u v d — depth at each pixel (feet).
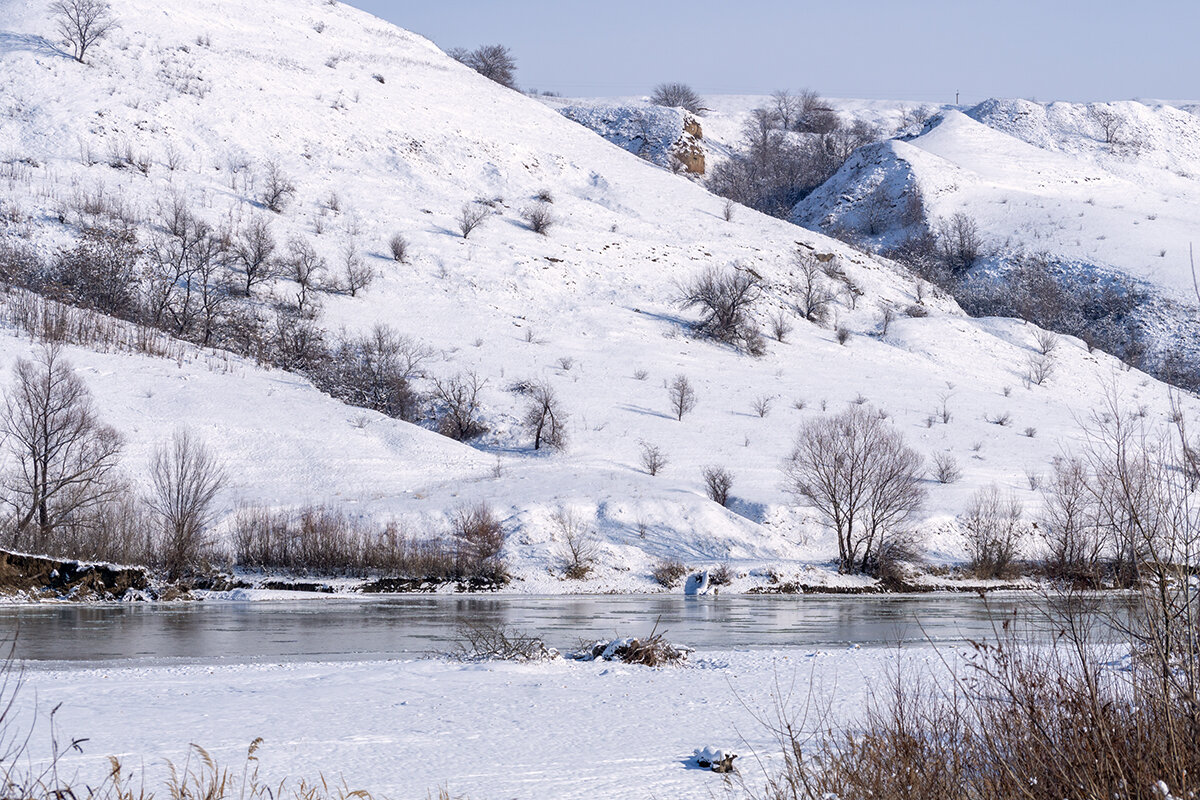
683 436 237.45
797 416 260.01
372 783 31.81
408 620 112.68
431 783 31.89
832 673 59.72
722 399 269.23
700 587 154.10
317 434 209.56
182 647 87.66
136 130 359.87
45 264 266.98
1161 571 21.24
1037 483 207.21
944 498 198.80
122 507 149.89
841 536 171.12
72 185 312.09
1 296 243.60
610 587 157.28
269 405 220.23
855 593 159.63
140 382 216.33
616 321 324.19
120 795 24.73
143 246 285.02
